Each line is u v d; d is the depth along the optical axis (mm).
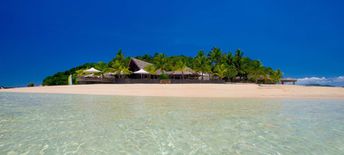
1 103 16594
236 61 64438
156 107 14336
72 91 28797
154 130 8281
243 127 8836
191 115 11391
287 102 17750
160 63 50688
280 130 8391
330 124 9469
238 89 29547
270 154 5859
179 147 6387
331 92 27688
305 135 7699
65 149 6152
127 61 56375
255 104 16203
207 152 5992
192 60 67562
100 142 6805
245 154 5855
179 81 45000
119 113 11977
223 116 11203
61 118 10547
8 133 7773
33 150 6047
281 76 63688
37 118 10508
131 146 6445
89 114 11578
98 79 43219
